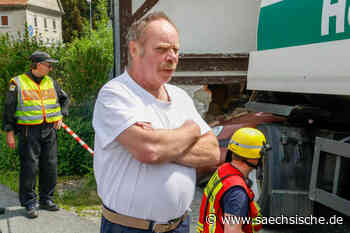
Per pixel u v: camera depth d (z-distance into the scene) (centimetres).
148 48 162
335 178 324
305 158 388
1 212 431
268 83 408
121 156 163
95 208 474
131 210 165
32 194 423
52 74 830
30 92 410
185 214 186
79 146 613
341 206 316
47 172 436
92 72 748
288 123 421
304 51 345
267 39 407
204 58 510
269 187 384
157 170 165
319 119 399
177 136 165
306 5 339
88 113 730
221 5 506
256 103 464
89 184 563
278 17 384
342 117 384
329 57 313
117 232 168
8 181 573
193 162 175
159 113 171
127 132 157
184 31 508
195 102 604
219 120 543
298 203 380
